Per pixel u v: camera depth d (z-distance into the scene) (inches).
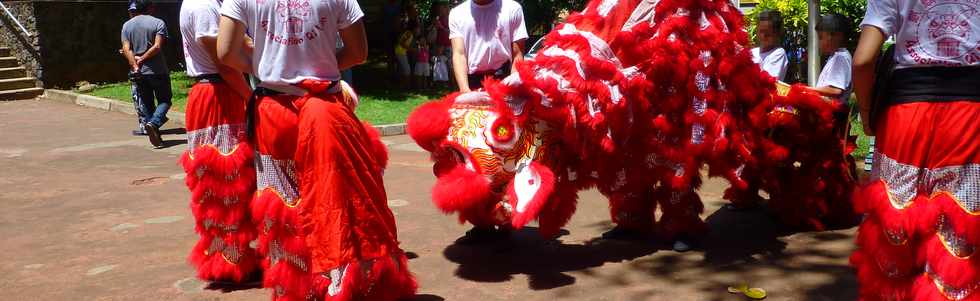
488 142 183.8
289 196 159.5
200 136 179.8
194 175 181.8
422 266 201.9
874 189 139.2
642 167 208.8
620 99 191.5
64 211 273.1
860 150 326.0
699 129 199.5
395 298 166.1
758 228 235.1
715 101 200.7
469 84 237.1
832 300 173.0
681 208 212.5
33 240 235.6
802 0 449.7
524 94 183.8
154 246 225.5
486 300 177.2
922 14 131.5
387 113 523.8
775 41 249.9
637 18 197.6
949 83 131.1
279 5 151.2
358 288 157.4
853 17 420.8
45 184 323.6
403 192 289.4
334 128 152.9
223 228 183.2
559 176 196.5
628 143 204.8
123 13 732.7
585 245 219.3
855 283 183.6
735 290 179.6
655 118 199.8
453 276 194.1
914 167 134.0
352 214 155.2
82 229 247.3
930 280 136.9
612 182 209.9
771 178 234.2
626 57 197.0
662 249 214.2
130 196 295.3
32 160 385.7
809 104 221.9
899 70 135.9
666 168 205.9
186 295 182.9
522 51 236.7
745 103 207.0
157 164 370.0
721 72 199.3
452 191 182.7
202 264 188.7
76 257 216.4
